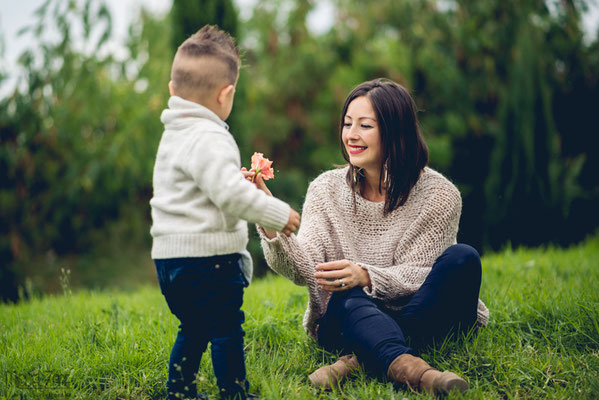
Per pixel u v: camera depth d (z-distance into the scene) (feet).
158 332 8.51
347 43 36.70
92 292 13.67
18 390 6.59
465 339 7.46
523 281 11.10
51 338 8.64
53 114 25.64
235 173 5.74
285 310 9.87
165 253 5.87
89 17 24.48
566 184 30.25
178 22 19.72
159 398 6.86
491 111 34.53
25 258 29.30
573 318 8.20
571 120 32.63
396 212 7.73
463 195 32.96
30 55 24.70
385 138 7.39
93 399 6.67
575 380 6.66
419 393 6.06
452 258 6.93
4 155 24.86
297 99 37.47
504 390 6.59
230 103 6.46
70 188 27.53
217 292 5.87
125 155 27.58
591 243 21.33
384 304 7.40
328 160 35.73
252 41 37.45
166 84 27.35
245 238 6.11
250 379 6.78
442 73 33.58
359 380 6.66
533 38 27.43
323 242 7.70
